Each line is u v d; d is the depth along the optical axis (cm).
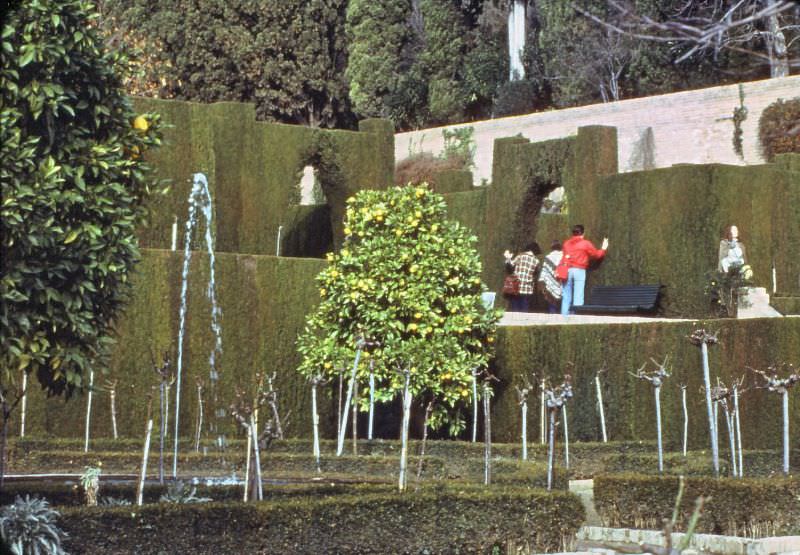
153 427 1792
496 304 2647
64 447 1549
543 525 1015
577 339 1838
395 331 1862
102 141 988
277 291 1917
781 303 2134
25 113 934
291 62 4578
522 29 3878
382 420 1997
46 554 823
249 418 1038
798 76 2784
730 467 1390
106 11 4400
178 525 873
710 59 3109
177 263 1827
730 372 1745
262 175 2462
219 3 4494
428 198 1941
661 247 2269
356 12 4400
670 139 3061
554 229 2669
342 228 2648
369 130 2661
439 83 4106
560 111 3350
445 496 974
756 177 2273
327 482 1305
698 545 1065
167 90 4388
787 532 1080
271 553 898
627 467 1464
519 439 1881
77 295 938
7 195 889
